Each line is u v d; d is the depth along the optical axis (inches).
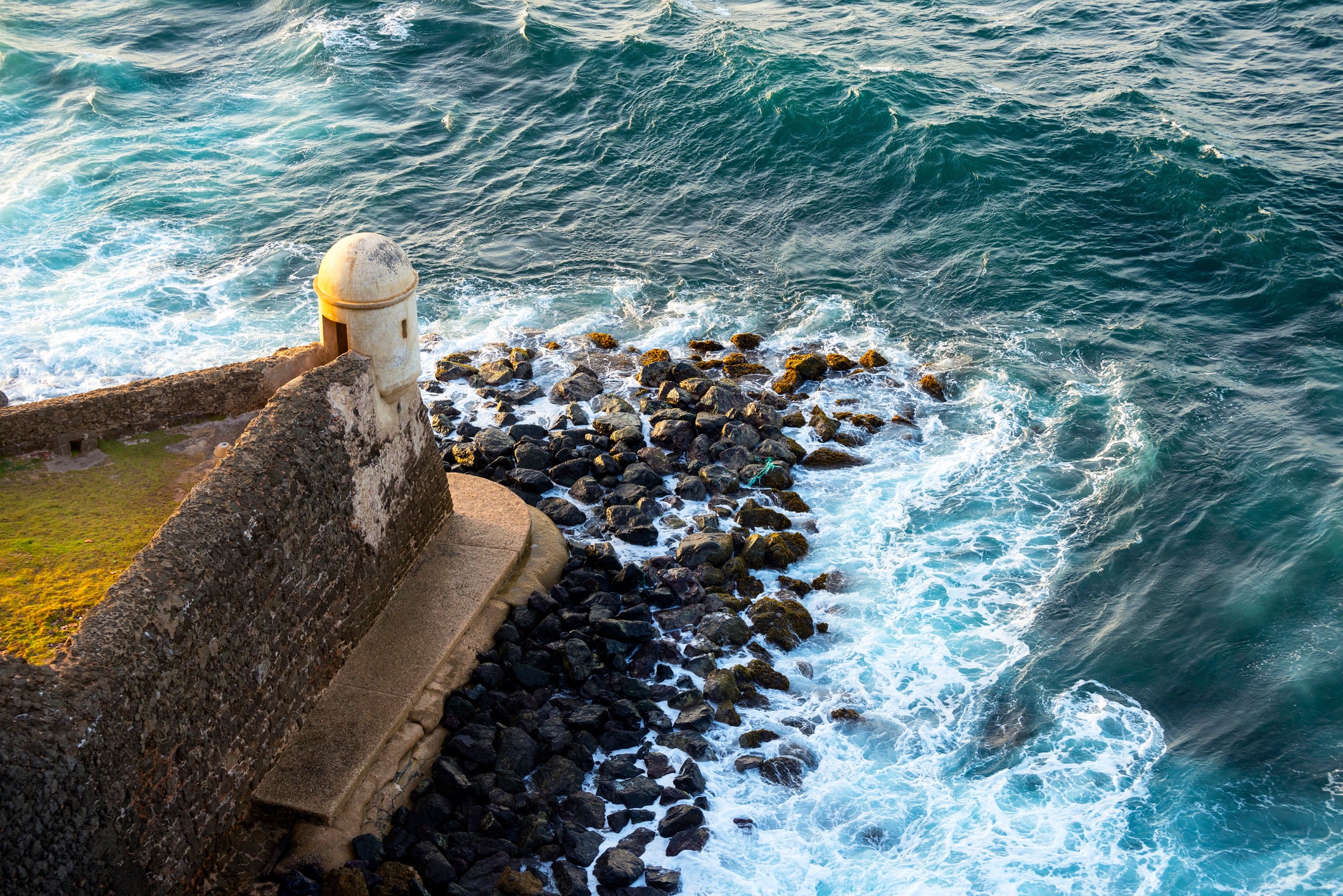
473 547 558.6
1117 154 1082.7
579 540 627.8
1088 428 742.5
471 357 821.9
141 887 336.5
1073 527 652.1
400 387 488.4
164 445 497.0
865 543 639.1
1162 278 919.7
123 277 916.0
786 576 608.4
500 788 451.8
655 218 1056.2
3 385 752.3
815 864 440.5
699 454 700.0
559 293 924.6
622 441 705.0
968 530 650.8
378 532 492.7
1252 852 446.0
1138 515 656.4
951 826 460.4
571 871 418.9
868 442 733.9
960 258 967.6
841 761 493.0
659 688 521.3
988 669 550.0
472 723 474.6
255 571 394.0
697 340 848.3
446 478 568.1
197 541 368.2
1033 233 989.8
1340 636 555.8
